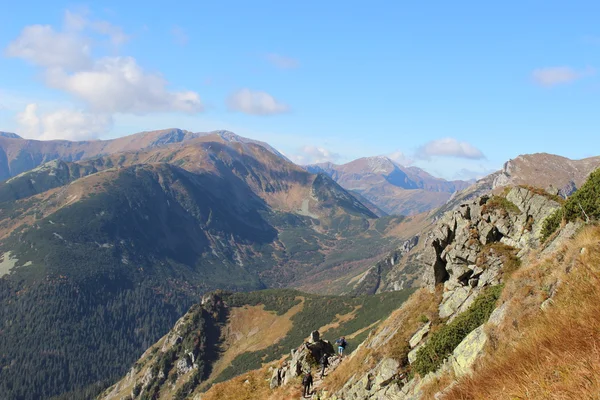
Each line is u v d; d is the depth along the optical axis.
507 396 8.22
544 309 12.48
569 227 20.92
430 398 16.83
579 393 6.67
